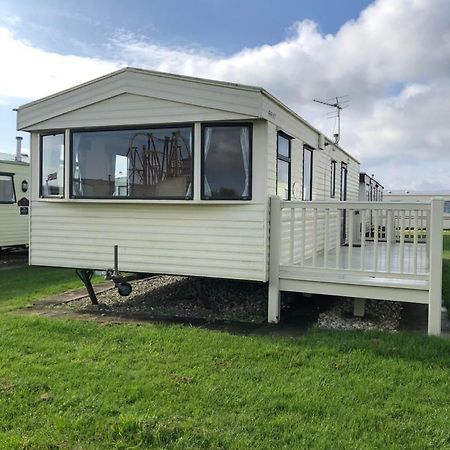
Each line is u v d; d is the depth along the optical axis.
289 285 5.32
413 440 2.55
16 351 4.07
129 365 3.71
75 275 9.35
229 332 4.87
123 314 5.84
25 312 5.97
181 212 5.61
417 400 3.07
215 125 5.34
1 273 9.74
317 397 3.08
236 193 5.31
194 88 5.36
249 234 5.29
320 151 8.12
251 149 5.23
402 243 4.86
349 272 5.04
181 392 3.17
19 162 13.04
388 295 4.90
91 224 6.13
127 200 5.80
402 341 4.36
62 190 6.22
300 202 5.20
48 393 3.17
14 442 2.51
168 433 2.60
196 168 5.41
